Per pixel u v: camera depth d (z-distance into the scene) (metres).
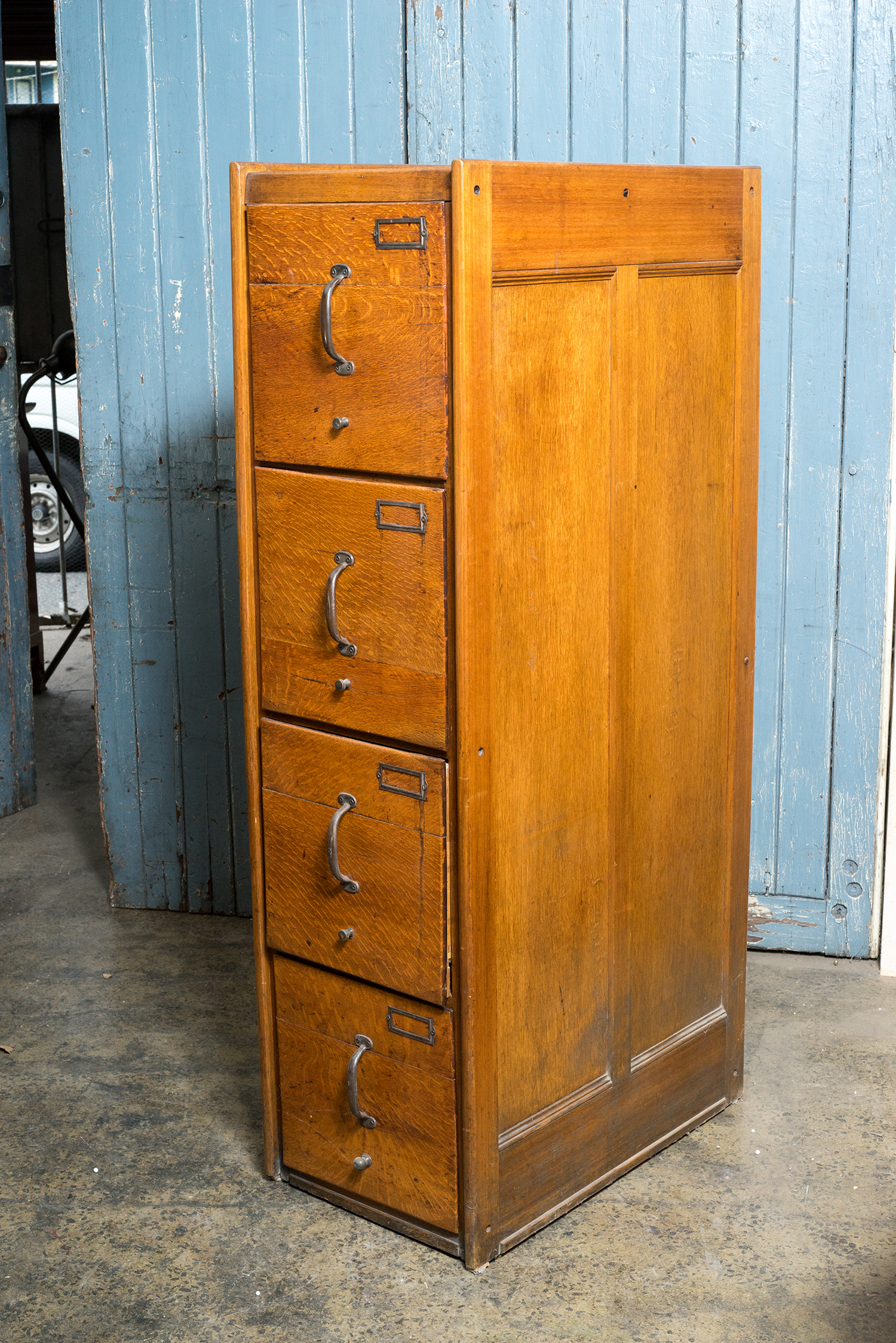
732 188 2.43
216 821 3.72
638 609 2.40
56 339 5.38
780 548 3.25
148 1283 2.33
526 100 3.19
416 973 2.25
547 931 2.34
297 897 2.40
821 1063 2.95
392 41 3.22
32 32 5.93
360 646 2.20
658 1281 2.30
